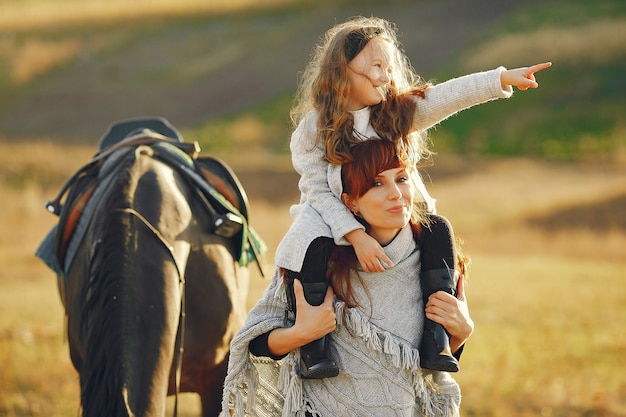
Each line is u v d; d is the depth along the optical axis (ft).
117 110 226.38
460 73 207.41
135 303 23.09
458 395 18.72
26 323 57.67
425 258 18.47
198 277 27.22
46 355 48.39
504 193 141.08
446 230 18.53
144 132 33.50
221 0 309.01
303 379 18.24
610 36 214.48
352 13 270.87
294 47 253.44
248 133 193.88
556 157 169.07
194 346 27.22
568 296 73.87
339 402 17.97
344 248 18.03
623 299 72.84
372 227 18.22
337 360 18.04
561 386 46.19
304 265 17.81
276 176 152.15
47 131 213.25
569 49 210.38
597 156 167.53
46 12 315.37
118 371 21.13
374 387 17.89
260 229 110.32
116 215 24.82
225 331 27.94
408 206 17.81
